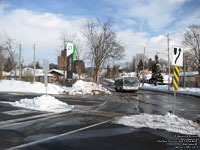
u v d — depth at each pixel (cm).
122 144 477
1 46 3409
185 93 2564
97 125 662
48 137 520
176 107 1249
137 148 453
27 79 3081
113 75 10781
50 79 4900
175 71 854
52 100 1119
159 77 5775
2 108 977
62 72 5194
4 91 2141
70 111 943
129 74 9012
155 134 563
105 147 454
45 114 847
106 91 2431
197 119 834
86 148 444
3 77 2853
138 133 571
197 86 3762
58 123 683
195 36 4109
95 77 3562
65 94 2025
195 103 1509
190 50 4231
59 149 433
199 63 4091
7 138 505
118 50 3459
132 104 1340
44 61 1183
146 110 1068
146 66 10519
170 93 2753
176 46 848
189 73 4547
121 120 744
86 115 847
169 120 743
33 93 1961
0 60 3338
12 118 752
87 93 2172
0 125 641
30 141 484
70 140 498
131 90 2756
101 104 1282
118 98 1789
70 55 2061
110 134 559
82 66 5831
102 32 3438
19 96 1616
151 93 2697
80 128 620
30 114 838
